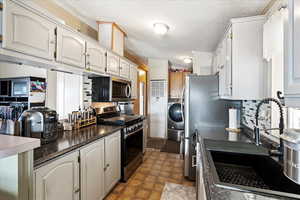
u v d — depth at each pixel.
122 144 2.35
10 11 1.14
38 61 1.39
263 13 1.84
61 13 1.95
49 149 1.30
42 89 1.78
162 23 2.25
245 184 1.18
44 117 1.44
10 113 1.51
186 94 2.55
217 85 2.47
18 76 1.56
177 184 2.36
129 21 2.31
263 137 1.67
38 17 1.35
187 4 1.77
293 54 0.76
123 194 2.10
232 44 1.76
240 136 1.86
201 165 1.23
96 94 2.58
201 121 2.51
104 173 1.90
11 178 0.97
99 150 1.80
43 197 1.14
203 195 0.99
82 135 1.76
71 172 1.41
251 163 1.36
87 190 1.60
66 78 2.10
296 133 0.78
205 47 3.28
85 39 1.94
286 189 0.96
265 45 1.49
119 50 2.70
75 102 2.25
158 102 4.92
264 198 0.69
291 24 0.77
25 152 0.99
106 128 2.14
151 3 1.80
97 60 2.17
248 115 2.20
